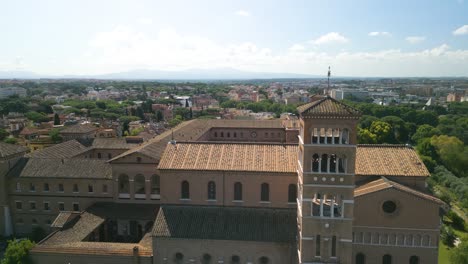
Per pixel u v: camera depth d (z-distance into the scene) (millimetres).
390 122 191375
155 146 83250
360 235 57844
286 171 61375
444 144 141625
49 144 149125
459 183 111625
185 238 59094
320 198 52344
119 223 75375
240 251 58906
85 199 81438
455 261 62875
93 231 69625
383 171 60844
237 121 139125
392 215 56750
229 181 63344
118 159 76688
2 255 73250
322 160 54781
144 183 81125
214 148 67812
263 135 130375
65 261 62031
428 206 56094
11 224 84188
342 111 50250
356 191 58344
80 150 108438
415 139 181000
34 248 62375
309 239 52656
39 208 83250
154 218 72688
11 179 83062
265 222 60688
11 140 158000
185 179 64375
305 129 51094
